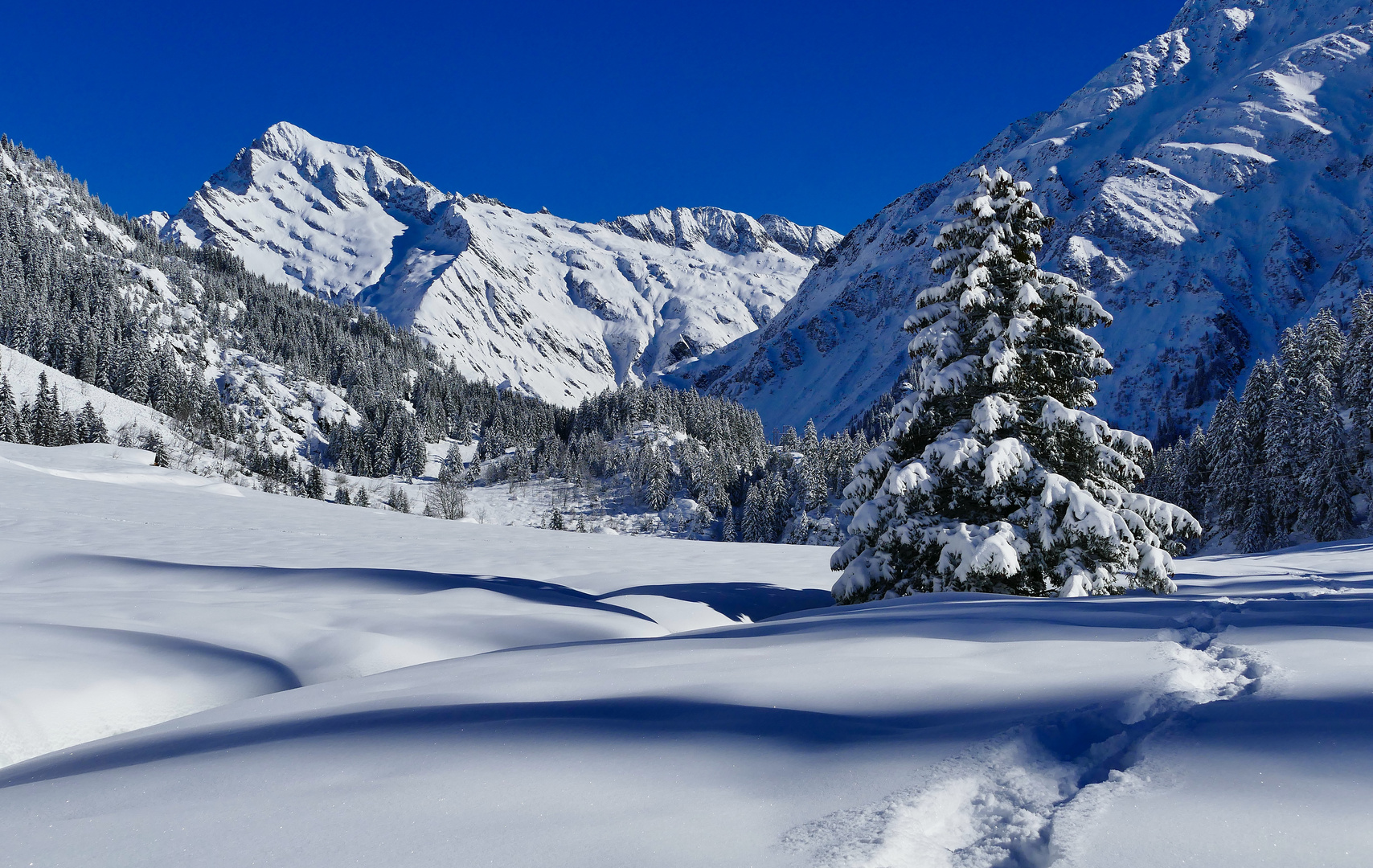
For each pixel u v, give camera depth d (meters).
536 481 134.50
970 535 9.20
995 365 10.12
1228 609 5.41
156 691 4.29
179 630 5.76
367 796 1.96
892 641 4.20
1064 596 8.63
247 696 4.59
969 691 2.89
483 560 14.03
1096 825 1.62
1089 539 9.10
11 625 5.17
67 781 2.35
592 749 2.28
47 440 76.12
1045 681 3.02
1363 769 1.78
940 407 10.92
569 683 3.49
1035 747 2.16
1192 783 1.81
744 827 1.67
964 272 11.16
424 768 2.18
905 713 2.61
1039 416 10.28
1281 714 2.32
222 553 13.44
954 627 4.75
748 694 2.99
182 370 129.75
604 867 1.48
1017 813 1.74
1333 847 1.41
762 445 141.88
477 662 4.55
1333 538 38.66
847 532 10.57
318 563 12.37
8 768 3.07
